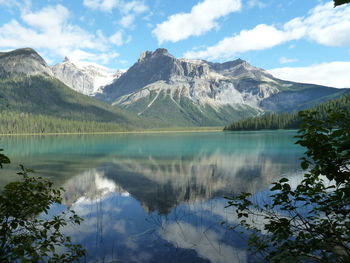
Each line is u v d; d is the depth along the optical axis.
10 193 4.31
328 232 3.95
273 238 4.36
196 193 19.33
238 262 8.55
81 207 16.09
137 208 15.78
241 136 107.00
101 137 126.50
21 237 4.51
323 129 3.12
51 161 38.19
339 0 2.80
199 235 11.11
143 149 57.03
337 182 3.09
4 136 136.12
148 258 9.25
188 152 49.56
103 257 9.24
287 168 29.09
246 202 4.67
